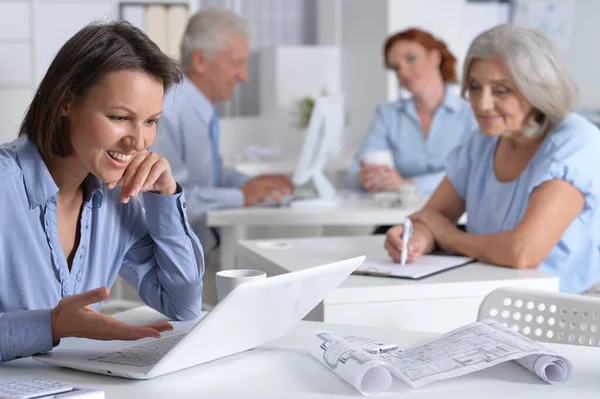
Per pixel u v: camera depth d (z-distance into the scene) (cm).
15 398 119
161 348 152
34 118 159
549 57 248
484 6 629
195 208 357
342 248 269
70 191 170
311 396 130
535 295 184
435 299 221
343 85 669
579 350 155
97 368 140
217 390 133
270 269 249
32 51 528
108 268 181
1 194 159
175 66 157
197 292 186
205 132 381
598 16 554
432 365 138
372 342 152
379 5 620
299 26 698
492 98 252
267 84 660
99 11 540
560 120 256
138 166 171
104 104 151
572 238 254
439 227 259
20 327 146
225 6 677
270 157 597
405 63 434
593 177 248
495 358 138
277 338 160
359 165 442
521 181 259
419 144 445
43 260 165
